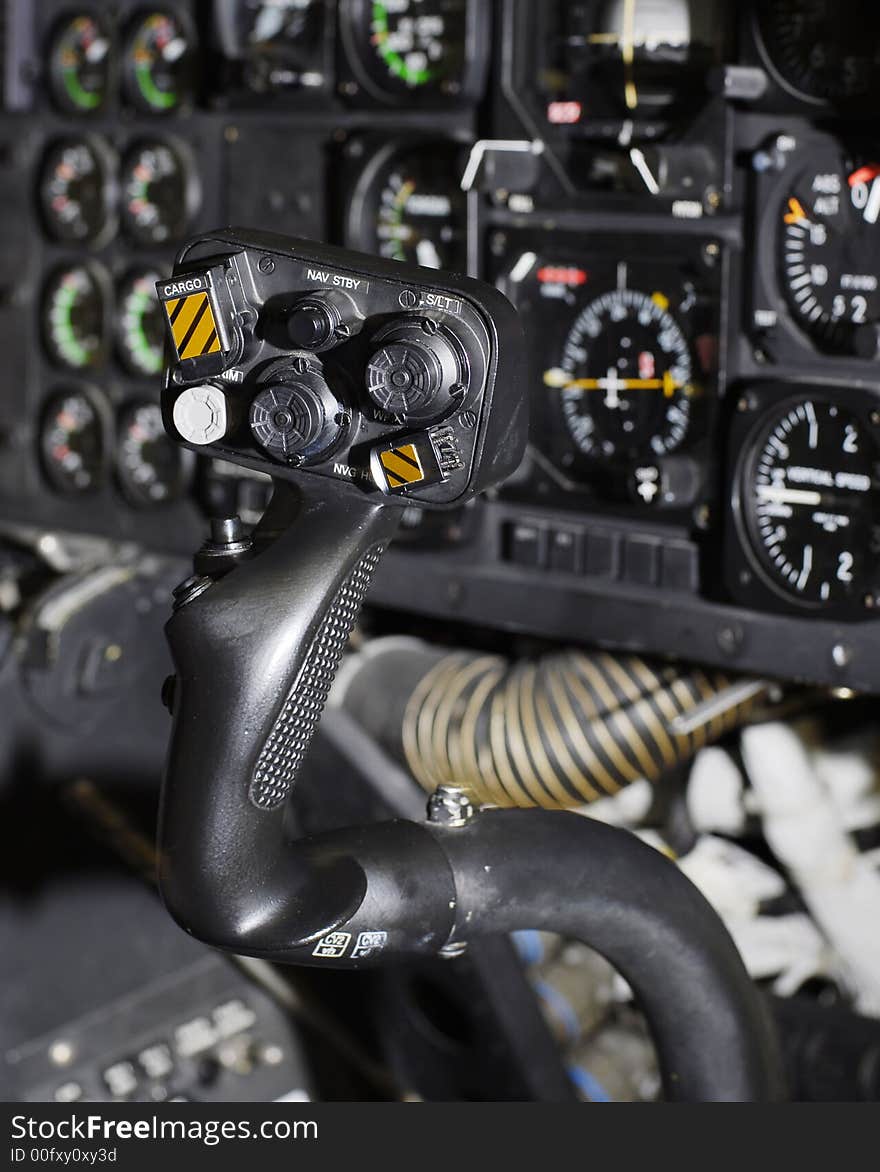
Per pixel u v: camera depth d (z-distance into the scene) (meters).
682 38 2.43
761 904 2.71
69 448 3.35
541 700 2.58
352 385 1.38
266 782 1.38
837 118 2.27
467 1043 2.69
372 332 1.37
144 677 3.11
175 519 3.20
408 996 2.73
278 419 1.37
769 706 2.56
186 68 3.06
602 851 1.63
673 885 1.69
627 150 2.49
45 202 3.27
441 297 1.34
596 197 2.54
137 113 3.14
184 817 1.38
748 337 2.42
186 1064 2.90
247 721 1.36
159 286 1.41
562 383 2.65
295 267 1.39
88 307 3.29
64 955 2.99
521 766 2.57
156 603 3.12
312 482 1.42
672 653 2.53
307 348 1.37
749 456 2.38
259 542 1.44
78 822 3.06
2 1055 2.92
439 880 1.51
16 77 3.29
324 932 1.43
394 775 2.71
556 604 2.65
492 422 1.34
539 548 2.66
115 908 3.03
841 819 2.60
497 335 1.33
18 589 3.34
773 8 2.27
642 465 2.46
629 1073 2.76
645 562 2.54
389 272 1.36
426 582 2.81
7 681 2.99
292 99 2.89
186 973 3.02
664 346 2.52
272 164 2.97
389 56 2.74
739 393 2.44
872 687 2.33
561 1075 2.60
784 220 2.34
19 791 3.00
